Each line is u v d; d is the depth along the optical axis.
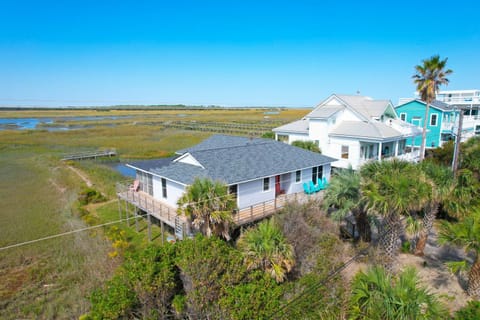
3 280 14.44
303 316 10.70
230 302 9.75
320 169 24.69
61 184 31.67
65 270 15.26
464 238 11.91
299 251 14.05
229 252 11.59
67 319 11.72
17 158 45.97
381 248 14.37
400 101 45.00
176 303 10.23
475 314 9.46
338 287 12.00
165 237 19.03
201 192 14.35
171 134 73.44
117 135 72.12
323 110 32.12
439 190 13.24
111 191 28.52
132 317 9.84
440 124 37.41
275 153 23.67
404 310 8.29
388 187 12.70
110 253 16.08
